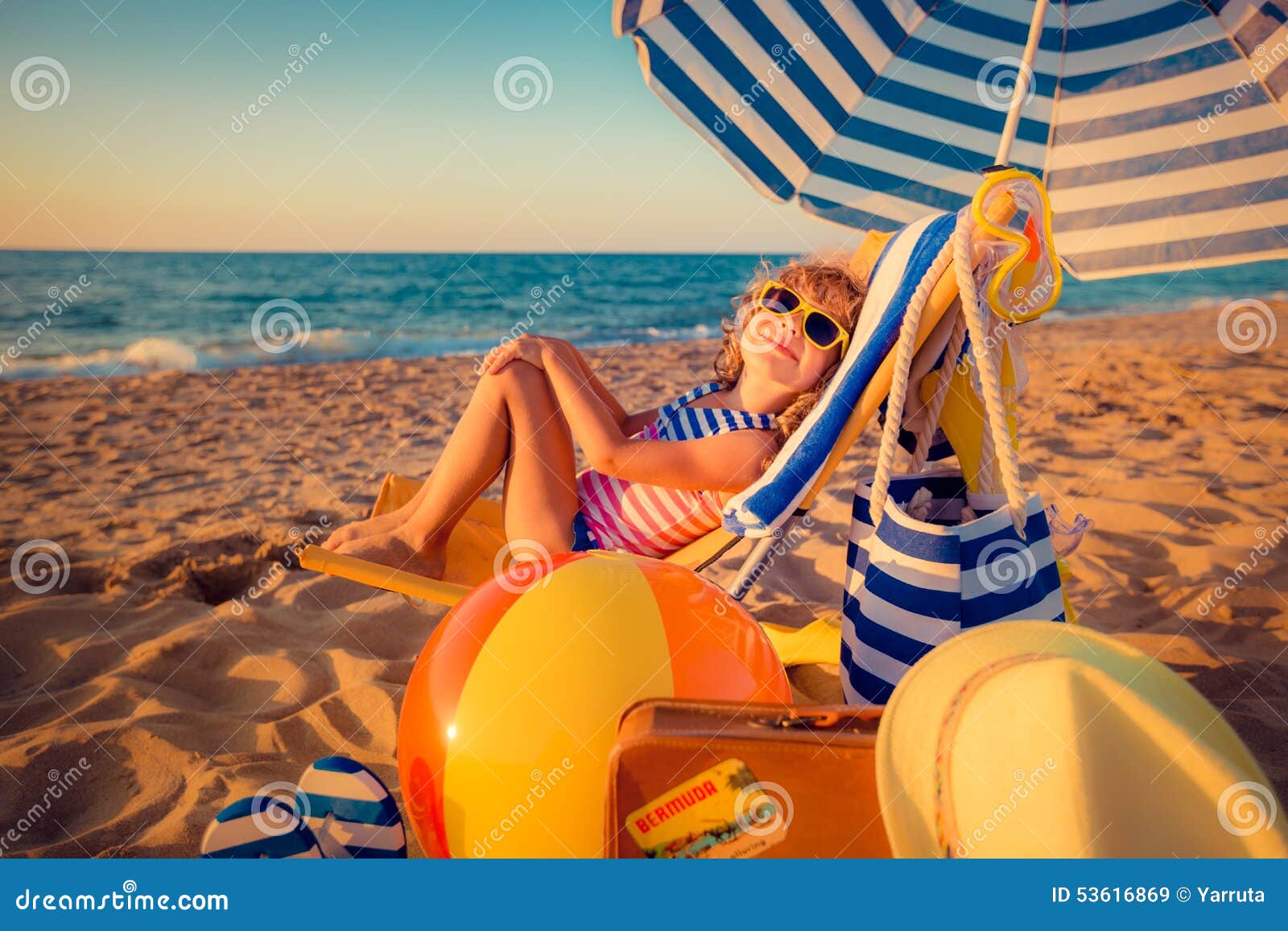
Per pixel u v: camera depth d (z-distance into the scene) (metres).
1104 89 2.96
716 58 2.96
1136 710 1.25
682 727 1.43
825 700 2.48
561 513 2.30
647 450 2.19
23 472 5.55
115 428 6.93
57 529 4.39
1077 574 3.38
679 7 2.91
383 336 14.55
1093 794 1.23
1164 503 4.23
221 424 7.05
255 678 2.82
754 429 2.24
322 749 2.41
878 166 3.14
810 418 2.07
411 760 1.69
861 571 2.05
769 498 2.02
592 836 1.53
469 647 1.67
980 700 1.32
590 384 2.47
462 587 2.04
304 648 3.03
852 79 3.11
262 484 5.24
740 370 2.35
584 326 16.56
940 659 1.42
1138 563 3.49
